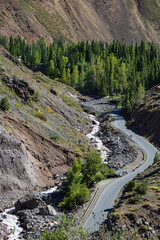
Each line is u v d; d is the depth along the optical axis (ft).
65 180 157.38
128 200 110.22
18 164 140.36
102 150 225.35
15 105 188.14
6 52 308.40
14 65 292.81
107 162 197.77
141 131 278.46
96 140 255.29
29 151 159.02
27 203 118.93
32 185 141.79
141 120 298.35
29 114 197.36
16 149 143.23
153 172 147.54
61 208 121.29
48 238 56.34
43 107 243.19
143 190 116.37
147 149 223.10
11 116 168.45
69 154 185.78
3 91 189.78
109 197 125.90
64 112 283.18
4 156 136.05
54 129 213.05
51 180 157.89
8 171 134.92
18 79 226.79
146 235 83.46
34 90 250.57
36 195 130.52
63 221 57.41
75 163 141.49
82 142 226.17
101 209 112.47
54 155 175.22
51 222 107.76
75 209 116.98
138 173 160.66
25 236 97.81
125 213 92.73
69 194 128.77
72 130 244.63
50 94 309.22
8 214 115.55
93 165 150.92
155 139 244.42
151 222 89.45
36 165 157.07
